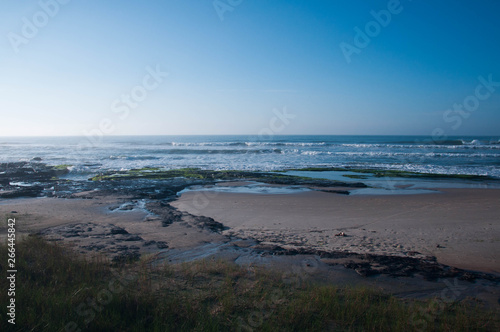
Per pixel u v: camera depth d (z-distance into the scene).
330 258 7.24
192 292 5.00
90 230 9.38
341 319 4.31
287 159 36.56
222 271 6.06
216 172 25.12
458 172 25.23
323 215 12.21
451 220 11.20
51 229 9.41
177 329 3.92
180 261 6.80
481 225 10.40
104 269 5.77
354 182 20.50
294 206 13.85
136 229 9.79
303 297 4.82
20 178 22.94
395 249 8.14
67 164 31.97
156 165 31.14
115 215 11.78
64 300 4.36
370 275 6.25
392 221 11.20
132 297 4.55
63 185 19.72
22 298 4.30
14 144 89.94
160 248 7.86
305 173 25.34
